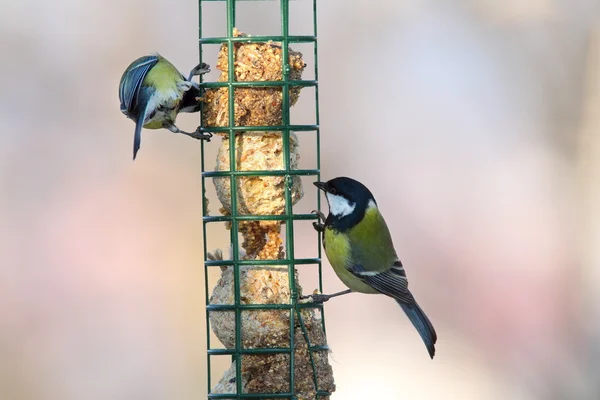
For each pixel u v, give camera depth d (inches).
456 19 793.6
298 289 446.3
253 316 435.2
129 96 446.3
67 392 653.9
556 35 786.8
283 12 443.2
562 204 753.0
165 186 700.0
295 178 450.0
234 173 440.1
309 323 443.8
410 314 467.8
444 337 692.1
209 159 700.0
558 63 783.7
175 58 735.1
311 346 441.1
